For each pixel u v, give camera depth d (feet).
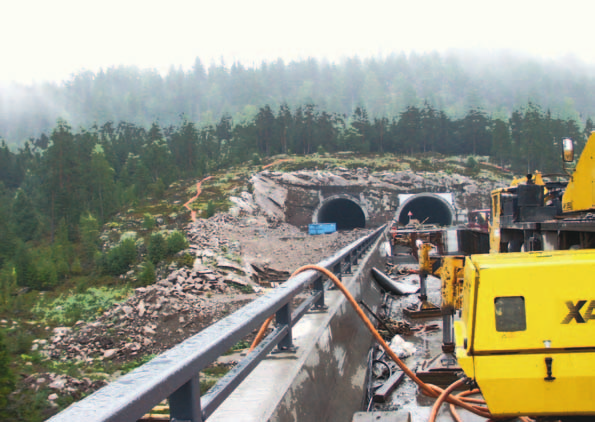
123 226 344.28
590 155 26.86
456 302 24.49
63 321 180.14
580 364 10.60
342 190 446.19
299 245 264.93
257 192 421.18
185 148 598.75
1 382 93.61
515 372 10.73
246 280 205.36
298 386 13.20
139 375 6.36
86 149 553.64
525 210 31.12
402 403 20.38
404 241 61.21
